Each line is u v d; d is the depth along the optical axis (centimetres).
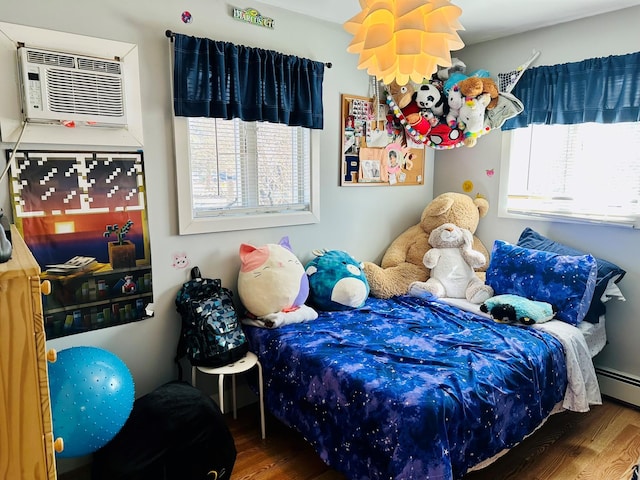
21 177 185
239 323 236
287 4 250
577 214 282
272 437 237
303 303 263
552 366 217
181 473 176
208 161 245
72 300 203
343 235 311
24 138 182
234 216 256
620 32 253
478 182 335
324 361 198
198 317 221
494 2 245
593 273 247
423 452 158
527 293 262
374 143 314
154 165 221
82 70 188
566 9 255
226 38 237
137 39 209
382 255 340
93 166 202
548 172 298
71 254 200
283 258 254
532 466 211
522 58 299
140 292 223
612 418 255
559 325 240
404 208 348
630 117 250
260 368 229
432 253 307
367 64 157
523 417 198
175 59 216
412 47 138
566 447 226
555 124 282
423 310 274
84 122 191
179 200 231
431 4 139
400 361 198
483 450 179
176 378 241
